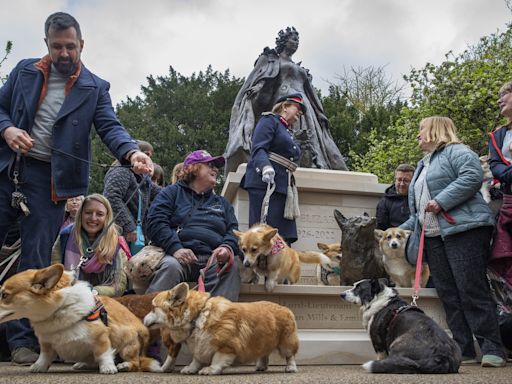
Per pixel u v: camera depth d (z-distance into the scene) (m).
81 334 3.27
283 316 3.77
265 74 9.15
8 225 3.95
